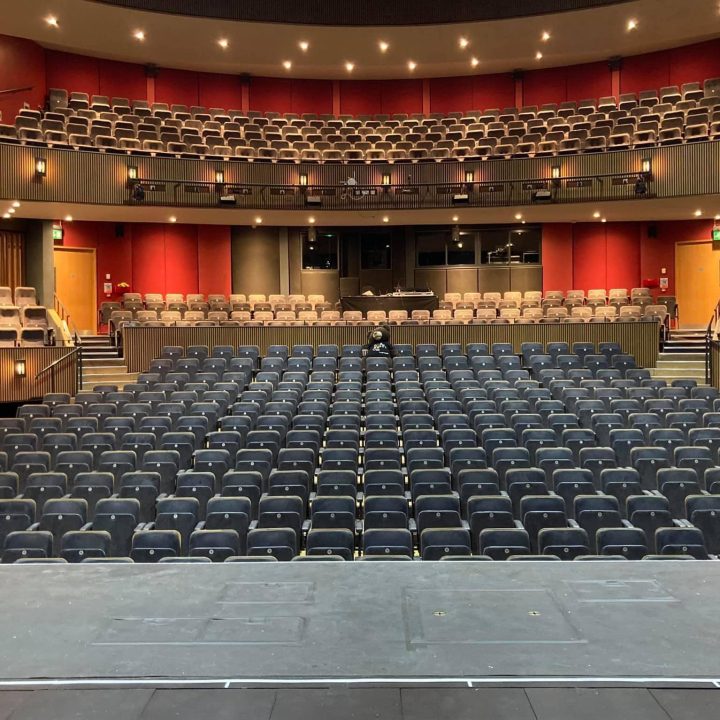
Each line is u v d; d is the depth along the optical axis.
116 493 7.85
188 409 10.12
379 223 17.30
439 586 2.01
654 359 13.45
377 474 7.28
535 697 1.42
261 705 1.40
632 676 1.49
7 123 15.99
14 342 12.70
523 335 13.77
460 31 16.56
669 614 1.80
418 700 1.41
